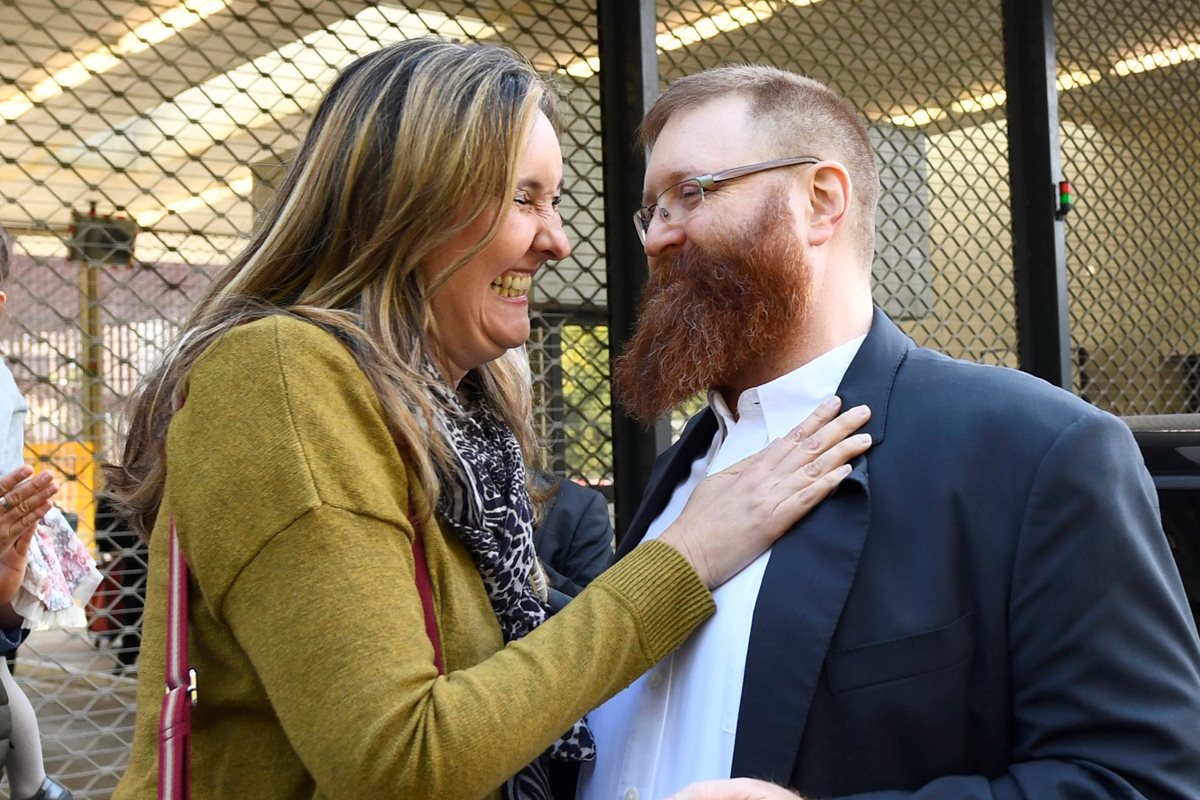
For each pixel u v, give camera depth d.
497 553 1.35
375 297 1.29
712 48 4.14
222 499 1.13
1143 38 5.13
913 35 4.56
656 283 1.53
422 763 1.07
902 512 1.29
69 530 2.75
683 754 1.35
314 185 1.33
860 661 1.25
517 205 1.36
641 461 3.63
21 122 3.42
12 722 2.67
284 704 1.10
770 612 1.29
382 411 1.22
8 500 2.37
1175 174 5.37
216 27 3.44
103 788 3.17
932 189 4.57
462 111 1.29
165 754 1.15
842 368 1.46
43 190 3.48
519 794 1.37
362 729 1.07
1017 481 1.24
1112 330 5.11
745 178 1.45
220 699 1.21
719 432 1.60
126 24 3.32
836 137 1.49
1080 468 1.21
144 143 3.58
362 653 1.09
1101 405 5.07
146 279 3.40
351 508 1.14
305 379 1.17
